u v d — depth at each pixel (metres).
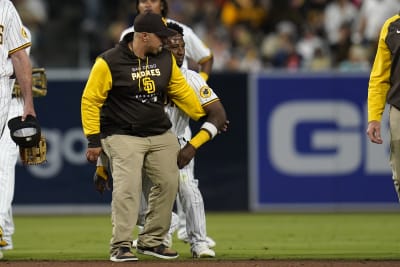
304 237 37.88
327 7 64.69
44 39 64.62
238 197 48.28
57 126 47.50
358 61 56.88
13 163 30.05
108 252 32.44
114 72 26.66
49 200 47.94
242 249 33.22
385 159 48.09
